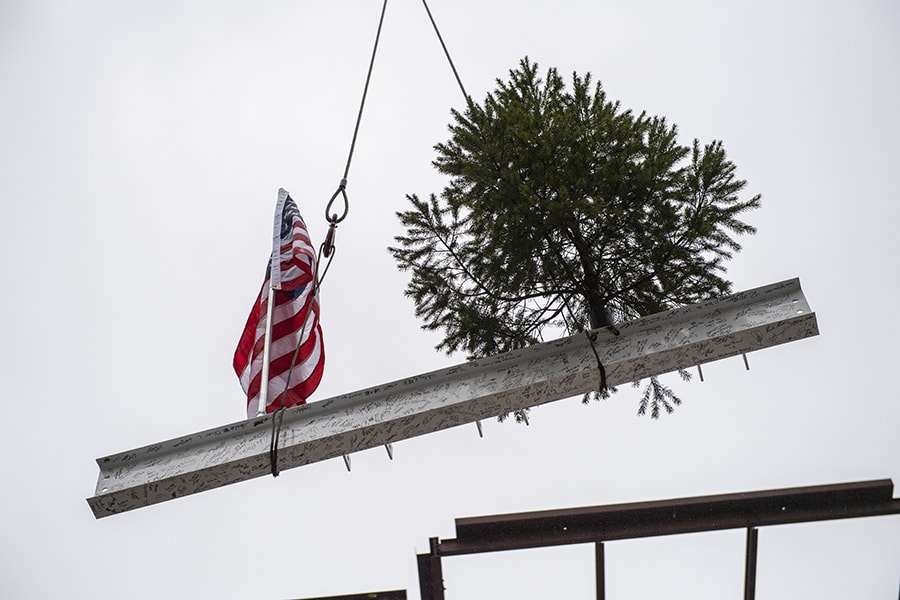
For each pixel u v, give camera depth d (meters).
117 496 6.89
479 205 10.27
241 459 6.91
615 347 7.06
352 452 7.04
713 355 6.95
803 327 6.78
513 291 10.52
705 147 10.47
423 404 7.02
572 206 9.60
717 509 8.46
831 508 8.38
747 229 10.27
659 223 9.92
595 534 8.49
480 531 8.56
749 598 8.68
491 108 10.69
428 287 10.85
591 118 10.67
